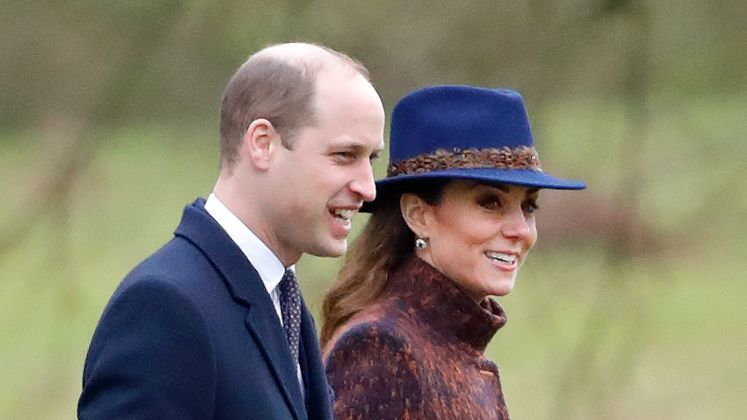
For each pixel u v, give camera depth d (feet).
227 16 78.38
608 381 78.79
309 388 40.93
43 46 83.46
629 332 79.36
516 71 79.10
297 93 38.47
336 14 79.41
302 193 38.58
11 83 83.61
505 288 48.03
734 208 81.87
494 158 48.06
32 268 76.79
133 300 36.96
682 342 101.40
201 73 80.23
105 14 81.10
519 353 88.74
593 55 79.46
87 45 82.07
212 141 82.12
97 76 82.23
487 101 48.52
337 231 39.11
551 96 78.64
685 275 91.15
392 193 49.29
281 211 38.81
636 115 79.77
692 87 83.30
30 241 76.69
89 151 77.20
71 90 82.94
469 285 48.08
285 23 78.89
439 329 47.73
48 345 83.51
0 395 84.99
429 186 48.34
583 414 78.59
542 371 88.28
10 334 80.48
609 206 80.79
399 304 47.88
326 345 48.83
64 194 76.79
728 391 95.35
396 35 79.46
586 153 80.69
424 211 48.47
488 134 48.21
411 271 48.42
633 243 80.59
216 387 37.29
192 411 36.78
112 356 36.50
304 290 76.59
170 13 77.97
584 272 80.64
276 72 38.68
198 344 37.01
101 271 84.07
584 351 79.05
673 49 82.48
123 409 36.09
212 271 38.29
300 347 41.06
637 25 78.95
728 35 82.28
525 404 87.40
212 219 38.99
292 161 38.58
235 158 39.14
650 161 81.35
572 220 80.89
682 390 96.94
